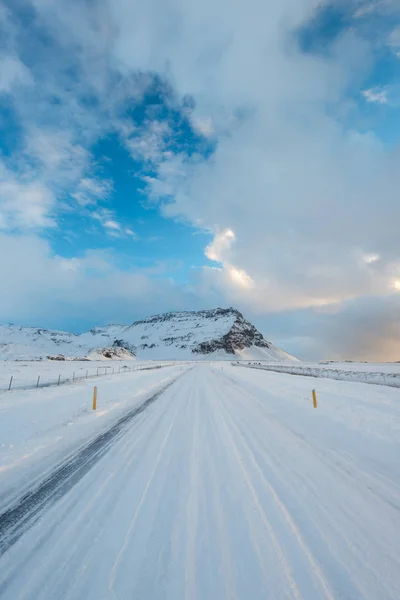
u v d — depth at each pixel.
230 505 4.00
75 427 8.66
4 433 7.73
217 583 2.62
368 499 4.20
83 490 4.54
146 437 7.52
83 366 57.34
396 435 7.27
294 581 2.63
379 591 2.51
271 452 6.22
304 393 15.80
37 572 2.78
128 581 2.65
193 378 29.95
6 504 4.13
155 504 4.05
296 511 3.85
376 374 26.44
